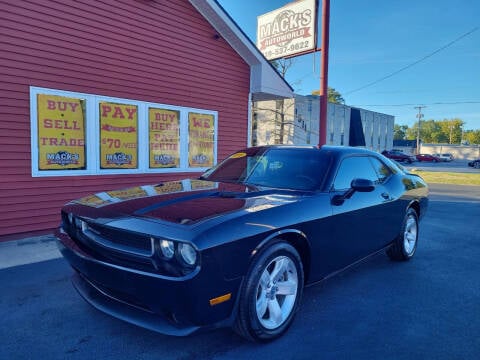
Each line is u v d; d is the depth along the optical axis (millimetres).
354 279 4316
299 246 3178
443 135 137000
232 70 9211
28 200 5961
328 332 3016
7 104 5621
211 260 2354
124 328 2990
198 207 2811
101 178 6875
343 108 46875
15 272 4250
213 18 8367
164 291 2322
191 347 2738
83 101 6504
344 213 3551
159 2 7516
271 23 14664
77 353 2627
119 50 6945
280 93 9977
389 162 4961
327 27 10023
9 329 2941
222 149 9195
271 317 2848
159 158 7816
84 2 6379
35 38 5840
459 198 12539
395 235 4691
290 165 3873
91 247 2801
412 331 3066
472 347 2836
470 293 3936
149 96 7523
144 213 2697
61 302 3457
